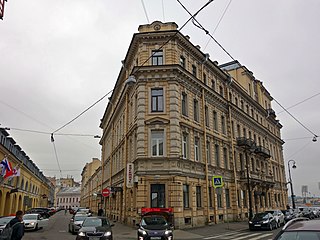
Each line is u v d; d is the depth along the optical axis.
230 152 32.53
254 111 42.69
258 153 40.03
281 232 6.07
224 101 32.81
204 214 25.64
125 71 31.53
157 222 15.89
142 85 25.36
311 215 39.72
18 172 33.16
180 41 26.83
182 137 25.00
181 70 25.61
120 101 33.31
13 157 36.91
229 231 21.88
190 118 26.33
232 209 30.83
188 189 24.53
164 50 26.06
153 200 22.95
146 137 24.25
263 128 44.50
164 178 23.08
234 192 31.44
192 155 25.59
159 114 24.58
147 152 23.91
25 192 52.22
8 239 8.48
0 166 30.97
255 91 44.75
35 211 40.16
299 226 6.05
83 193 103.81
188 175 24.48
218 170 29.42
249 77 42.97
